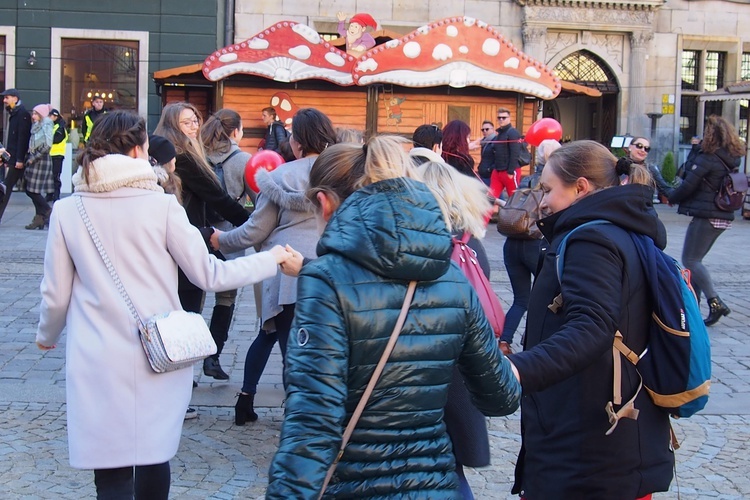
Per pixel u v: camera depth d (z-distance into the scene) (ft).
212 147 21.67
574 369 9.07
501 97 57.06
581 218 10.11
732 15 80.23
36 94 66.69
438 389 7.95
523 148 45.96
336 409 7.38
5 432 17.57
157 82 57.88
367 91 56.08
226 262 11.90
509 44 54.85
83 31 66.54
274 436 18.01
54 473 15.67
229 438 17.81
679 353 9.73
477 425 10.62
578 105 86.33
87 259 11.47
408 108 56.39
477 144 38.78
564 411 9.98
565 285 9.67
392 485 7.73
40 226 45.75
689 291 9.95
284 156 21.24
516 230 22.59
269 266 12.07
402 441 7.82
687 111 81.82
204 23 67.56
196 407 19.67
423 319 7.88
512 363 8.86
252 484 15.55
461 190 11.64
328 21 71.31
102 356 11.34
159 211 11.66
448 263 8.03
